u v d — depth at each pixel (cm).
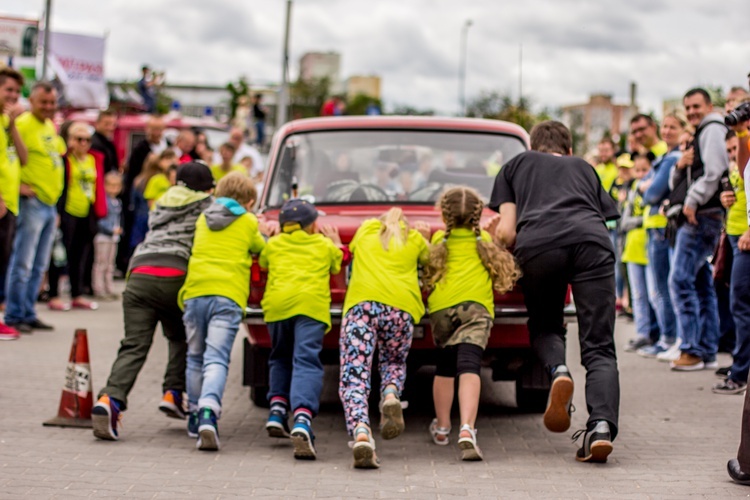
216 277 760
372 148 973
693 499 605
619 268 1708
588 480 654
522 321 792
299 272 745
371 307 728
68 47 2800
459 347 737
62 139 1552
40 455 707
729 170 1056
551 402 702
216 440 734
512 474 673
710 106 1075
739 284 952
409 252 745
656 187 1195
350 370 717
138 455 718
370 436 688
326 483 645
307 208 761
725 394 976
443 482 649
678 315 1124
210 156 1830
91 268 1775
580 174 754
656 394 980
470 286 740
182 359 808
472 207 746
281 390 763
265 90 4666
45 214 1318
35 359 1113
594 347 722
